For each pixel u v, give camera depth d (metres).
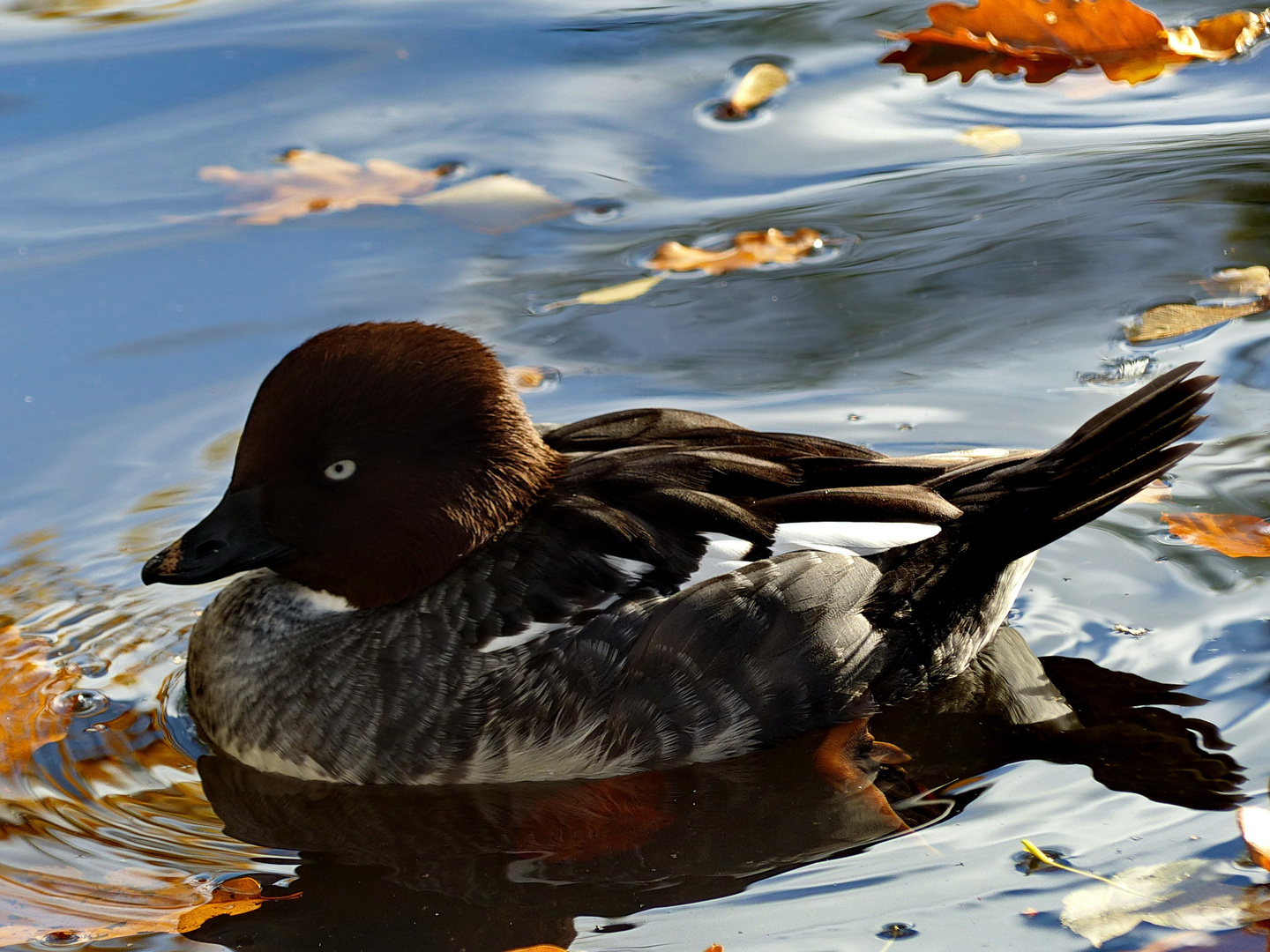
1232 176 13.27
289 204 13.40
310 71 15.81
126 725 8.29
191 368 11.15
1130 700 8.00
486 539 8.14
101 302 11.89
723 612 7.75
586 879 6.94
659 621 7.70
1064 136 14.37
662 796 7.60
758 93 15.26
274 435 8.03
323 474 8.01
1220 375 10.64
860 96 15.23
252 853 7.23
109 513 9.80
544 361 11.29
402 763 7.83
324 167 13.97
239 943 6.52
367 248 12.77
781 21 16.95
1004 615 8.65
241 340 11.46
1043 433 10.20
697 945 6.37
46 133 14.52
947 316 11.70
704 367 11.21
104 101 15.12
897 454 10.08
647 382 11.01
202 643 8.51
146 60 16.00
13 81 15.46
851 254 12.64
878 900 6.59
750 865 6.96
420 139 14.52
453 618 7.93
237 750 8.15
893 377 10.98
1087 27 15.58
